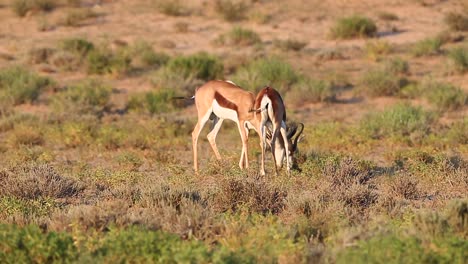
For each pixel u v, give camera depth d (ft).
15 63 341.00
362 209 118.11
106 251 83.05
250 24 429.79
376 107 263.08
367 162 157.89
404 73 311.68
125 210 107.14
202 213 104.47
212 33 410.52
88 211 103.09
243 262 78.54
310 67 331.77
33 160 174.29
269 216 104.78
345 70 324.39
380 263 76.13
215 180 145.38
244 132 153.48
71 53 347.15
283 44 368.68
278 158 154.40
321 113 255.50
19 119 235.61
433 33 395.55
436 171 146.20
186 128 224.94
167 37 402.31
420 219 98.22
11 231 88.69
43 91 288.71
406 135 211.82
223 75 315.37
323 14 447.83
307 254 84.33
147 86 302.04
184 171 161.07
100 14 451.53
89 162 178.91
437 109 252.01
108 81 310.86
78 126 216.54
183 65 310.65
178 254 78.48
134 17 446.19
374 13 443.32
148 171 164.04
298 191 130.31
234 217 102.78
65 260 83.56
